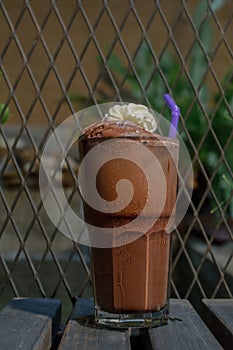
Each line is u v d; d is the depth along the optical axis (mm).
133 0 974
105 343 669
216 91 1320
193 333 697
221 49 1333
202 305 806
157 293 714
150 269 707
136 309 708
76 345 664
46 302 806
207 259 1093
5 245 1139
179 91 1317
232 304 788
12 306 786
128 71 986
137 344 745
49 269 1104
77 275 1089
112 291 708
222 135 1272
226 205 1006
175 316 751
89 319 739
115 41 981
